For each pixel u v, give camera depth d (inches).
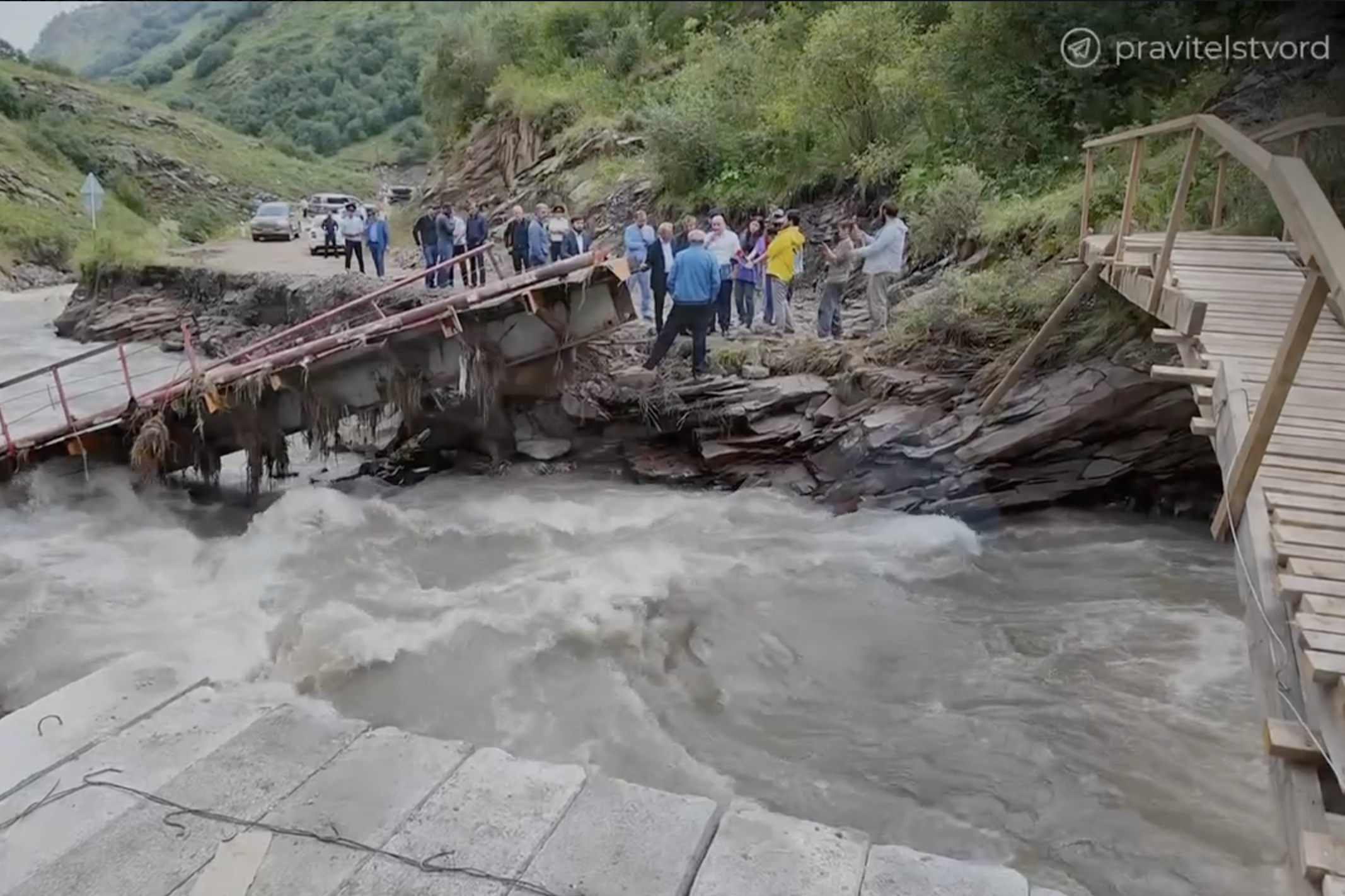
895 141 616.7
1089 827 205.5
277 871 136.3
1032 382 390.0
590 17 1143.6
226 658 267.3
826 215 633.0
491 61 1160.8
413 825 145.9
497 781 157.1
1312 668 130.3
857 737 240.4
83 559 352.2
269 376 400.5
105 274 866.8
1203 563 342.3
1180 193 255.1
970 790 218.5
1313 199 135.0
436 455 466.3
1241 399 207.0
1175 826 205.6
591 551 355.6
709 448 427.5
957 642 289.0
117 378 667.4
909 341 434.6
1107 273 331.9
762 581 328.5
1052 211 464.1
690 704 254.2
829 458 409.1
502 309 410.9
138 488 411.2
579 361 447.2
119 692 187.6
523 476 450.6
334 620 291.3
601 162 851.4
